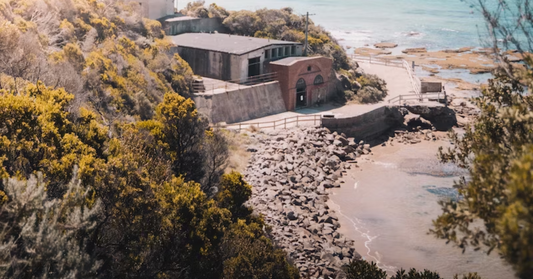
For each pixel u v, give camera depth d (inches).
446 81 3393.2
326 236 1448.1
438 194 1770.4
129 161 878.4
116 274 790.5
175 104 1312.7
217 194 1215.6
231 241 986.1
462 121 2568.9
